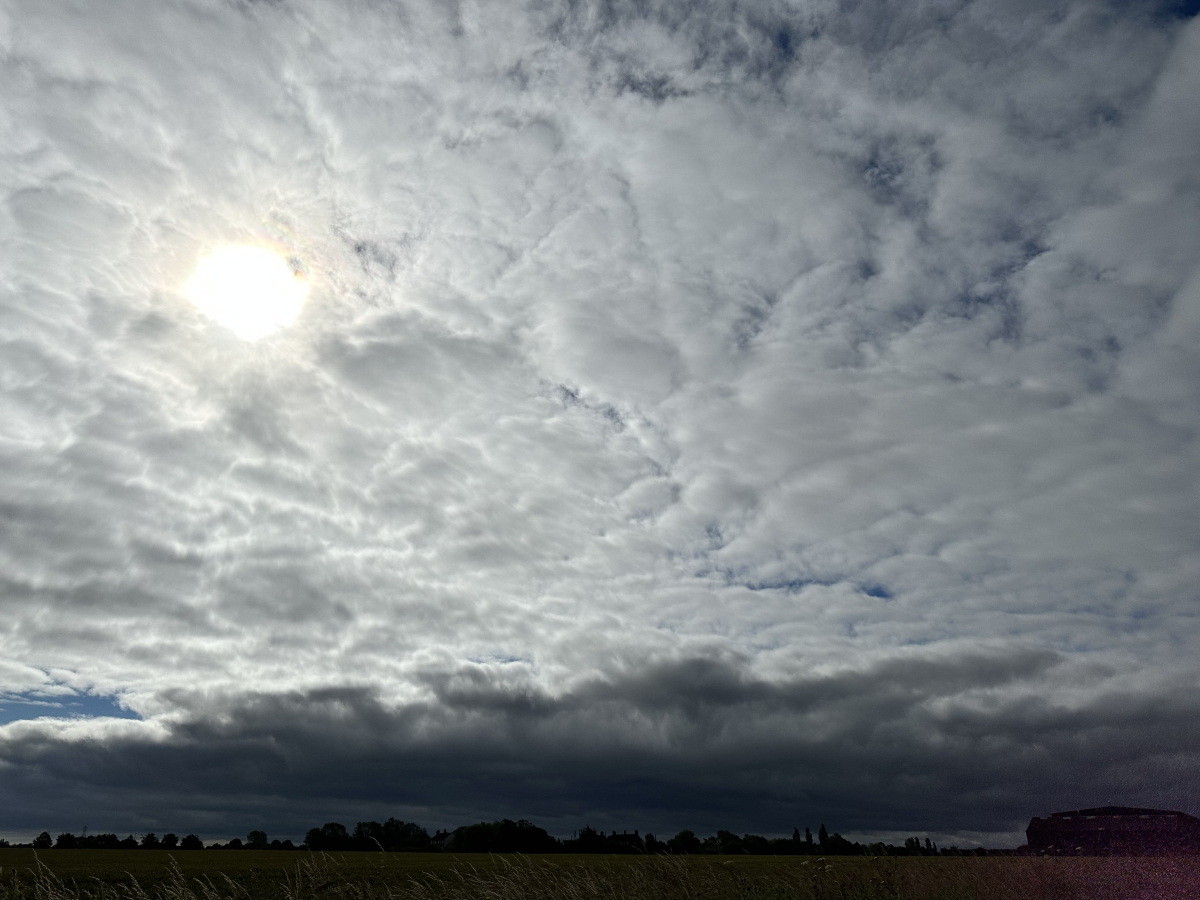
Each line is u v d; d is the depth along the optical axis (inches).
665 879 748.6
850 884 717.9
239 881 981.2
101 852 1895.9
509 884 774.5
